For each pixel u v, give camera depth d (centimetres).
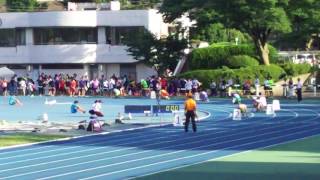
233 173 1984
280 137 3089
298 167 2083
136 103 5816
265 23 6606
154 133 3434
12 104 5972
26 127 3806
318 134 3209
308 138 3022
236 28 7069
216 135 3247
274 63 7575
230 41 8775
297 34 8119
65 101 6300
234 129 3544
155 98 6291
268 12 6519
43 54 8525
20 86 7250
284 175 1916
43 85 7281
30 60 8569
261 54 7175
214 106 5312
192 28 7438
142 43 7412
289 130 3422
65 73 8538
